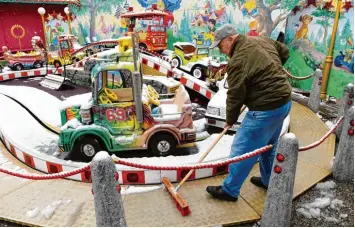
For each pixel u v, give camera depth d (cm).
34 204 300
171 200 302
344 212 290
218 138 292
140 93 350
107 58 358
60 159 362
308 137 458
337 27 612
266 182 314
